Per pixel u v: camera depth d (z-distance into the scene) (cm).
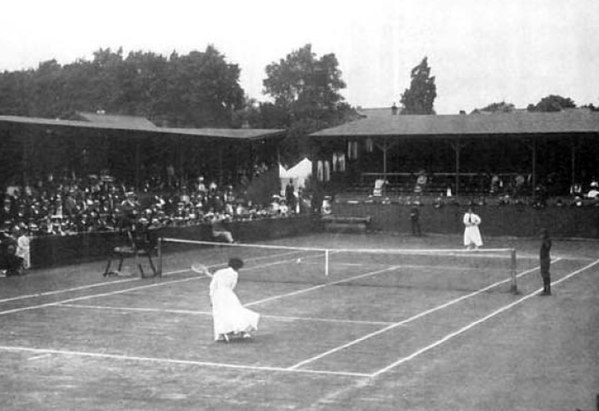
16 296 2417
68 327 1892
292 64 6456
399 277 2973
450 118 5500
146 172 5125
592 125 5031
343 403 1220
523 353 1591
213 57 7188
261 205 5362
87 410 1190
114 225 3753
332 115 6475
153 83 7375
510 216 4888
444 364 1493
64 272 3042
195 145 5462
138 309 2173
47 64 7350
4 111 7138
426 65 5688
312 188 5700
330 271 3180
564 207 4800
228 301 1742
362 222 5131
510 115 5456
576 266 3328
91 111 7394
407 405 1206
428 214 5069
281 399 1246
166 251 3822
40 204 3747
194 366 1483
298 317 2053
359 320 2005
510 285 2711
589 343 1694
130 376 1406
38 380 1377
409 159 5775
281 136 5734
